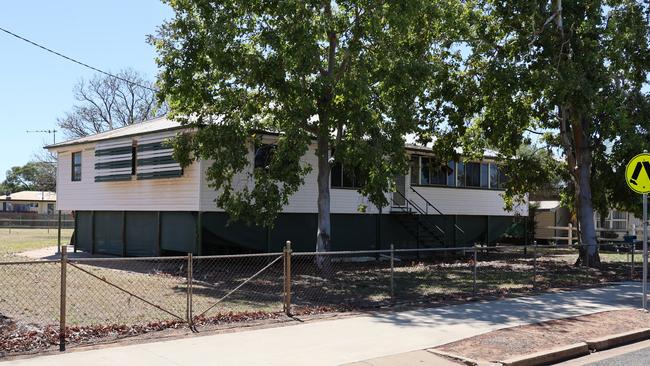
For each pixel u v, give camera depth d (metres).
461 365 8.23
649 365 8.67
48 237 42.28
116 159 24.28
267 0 17.17
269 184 18.08
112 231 25.48
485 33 22.30
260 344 8.97
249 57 17.34
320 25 17.00
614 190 24.11
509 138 23.27
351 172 19.36
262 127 19.86
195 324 10.41
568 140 24.30
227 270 20.42
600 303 13.73
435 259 27.66
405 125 18.25
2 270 19.59
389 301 13.70
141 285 16.44
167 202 22.34
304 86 17.73
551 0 21.66
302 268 21.47
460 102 21.64
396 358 8.37
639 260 27.52
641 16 21.56
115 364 7.65
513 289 16.11
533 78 20.34
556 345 9.36
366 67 17.58
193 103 18.61
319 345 8.98
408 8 17.03
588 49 21.12
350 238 25.41
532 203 39.69
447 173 29.88
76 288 15.54
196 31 17.67
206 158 18.28
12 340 8.91
